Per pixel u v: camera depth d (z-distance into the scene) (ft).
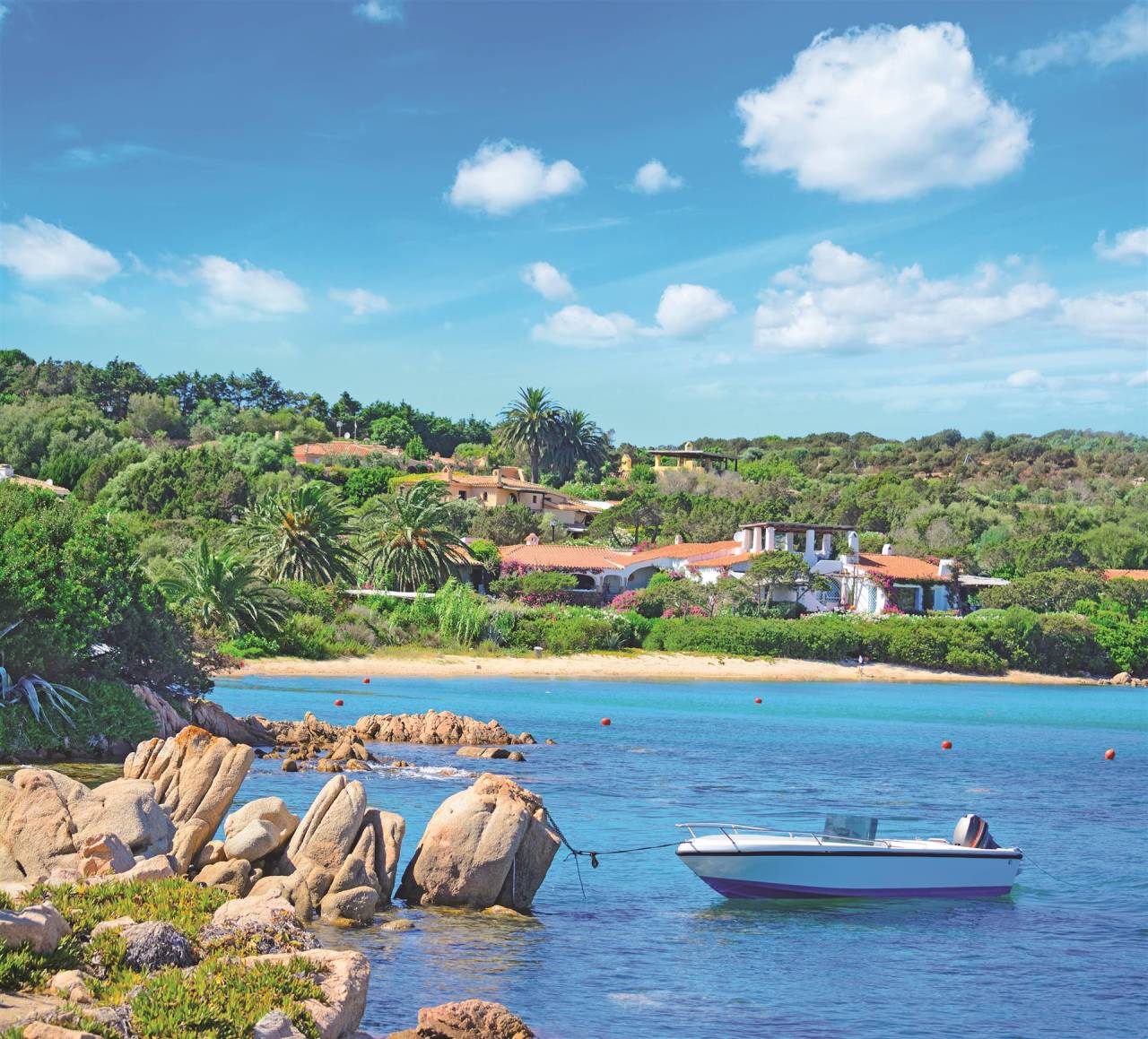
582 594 378.32
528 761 143.74
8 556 122.11
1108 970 65.77
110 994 38.47
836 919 76.13
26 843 60.03
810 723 214.28
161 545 324.60
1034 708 260.62
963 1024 56.24
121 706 125.18
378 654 286.46
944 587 399.24
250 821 70.08
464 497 530.68
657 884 83.35
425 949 62.85
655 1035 52.65
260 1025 36.99
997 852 83.87
